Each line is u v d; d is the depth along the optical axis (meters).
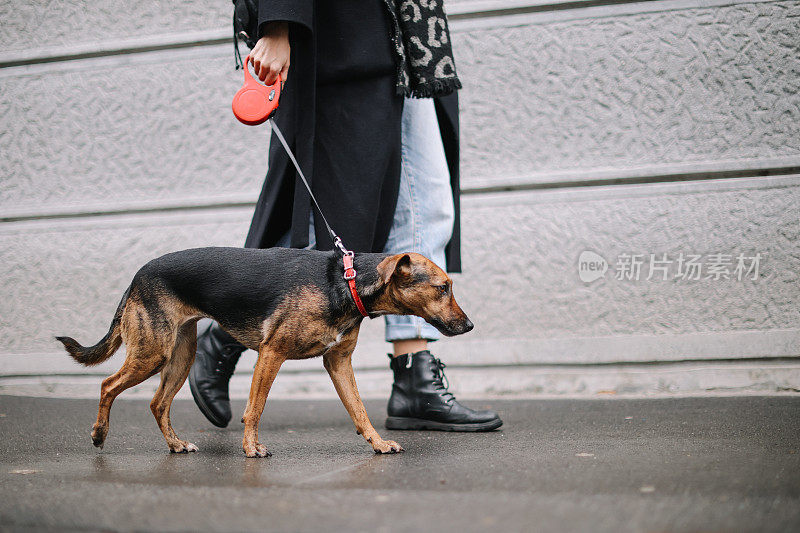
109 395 3.34
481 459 3.00
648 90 5.47
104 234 6.14
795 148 5.33
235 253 3.34
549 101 5.59
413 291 3.20
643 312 5.43
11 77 6.36
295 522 2.04
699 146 5.43
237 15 3.71
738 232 5.34
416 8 3.78
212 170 6.04
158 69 6.12
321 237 3.65
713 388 5.24
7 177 6.37
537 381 5.47
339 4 3.70
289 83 3.69
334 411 4.86
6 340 6.25
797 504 2.18
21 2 6.34
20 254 6.27
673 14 5.43
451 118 4.18
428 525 1.99
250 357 5.86
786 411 4.24
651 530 1.94
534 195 5.56
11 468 2.99
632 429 3.79
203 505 2.25
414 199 4.00
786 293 5.29
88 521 2.14
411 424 3.95
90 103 6.24
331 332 3.19
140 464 3.06
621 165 5.51
